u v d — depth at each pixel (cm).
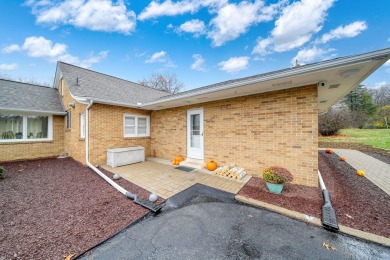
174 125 800
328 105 851
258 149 534
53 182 503
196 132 716
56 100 963
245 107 560
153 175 569
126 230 280
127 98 848
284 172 408
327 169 655
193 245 245
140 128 880
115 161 680
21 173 592
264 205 352
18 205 356
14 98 803
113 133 753
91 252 230
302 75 371
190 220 310
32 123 840
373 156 914
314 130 440
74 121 793
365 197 389
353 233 258
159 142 880
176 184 485
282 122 488
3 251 225
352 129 1923
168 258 221
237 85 454
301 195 395
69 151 874
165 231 277
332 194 400
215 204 370
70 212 331
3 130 762
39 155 845
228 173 538
